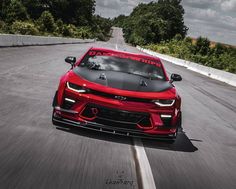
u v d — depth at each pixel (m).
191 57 46.41
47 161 3.60
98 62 5.45
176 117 4.66
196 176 3.85
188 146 5.07
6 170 3.22
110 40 161.38
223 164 4.47
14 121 4.95
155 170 3.81
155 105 4.47
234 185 3.75
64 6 115.12
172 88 5.06
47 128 4.80
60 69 12.73
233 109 9.85
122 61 5.58
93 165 3.67
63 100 4.61
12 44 20.70
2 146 3.88
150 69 5.52
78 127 4.91
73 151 4.03
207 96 11.98
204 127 6.70
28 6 107.19
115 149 4.32
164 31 137.38
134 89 4.58
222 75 22.12
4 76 8.87
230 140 5.95
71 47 33.12
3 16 79.56
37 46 25.48
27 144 4.05
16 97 6.58
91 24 140.38
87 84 4.53
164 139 4.60
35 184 3.00
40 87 8.09
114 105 4.37
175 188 3.40
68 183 3.12
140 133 4.44
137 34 144.38
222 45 63.44
